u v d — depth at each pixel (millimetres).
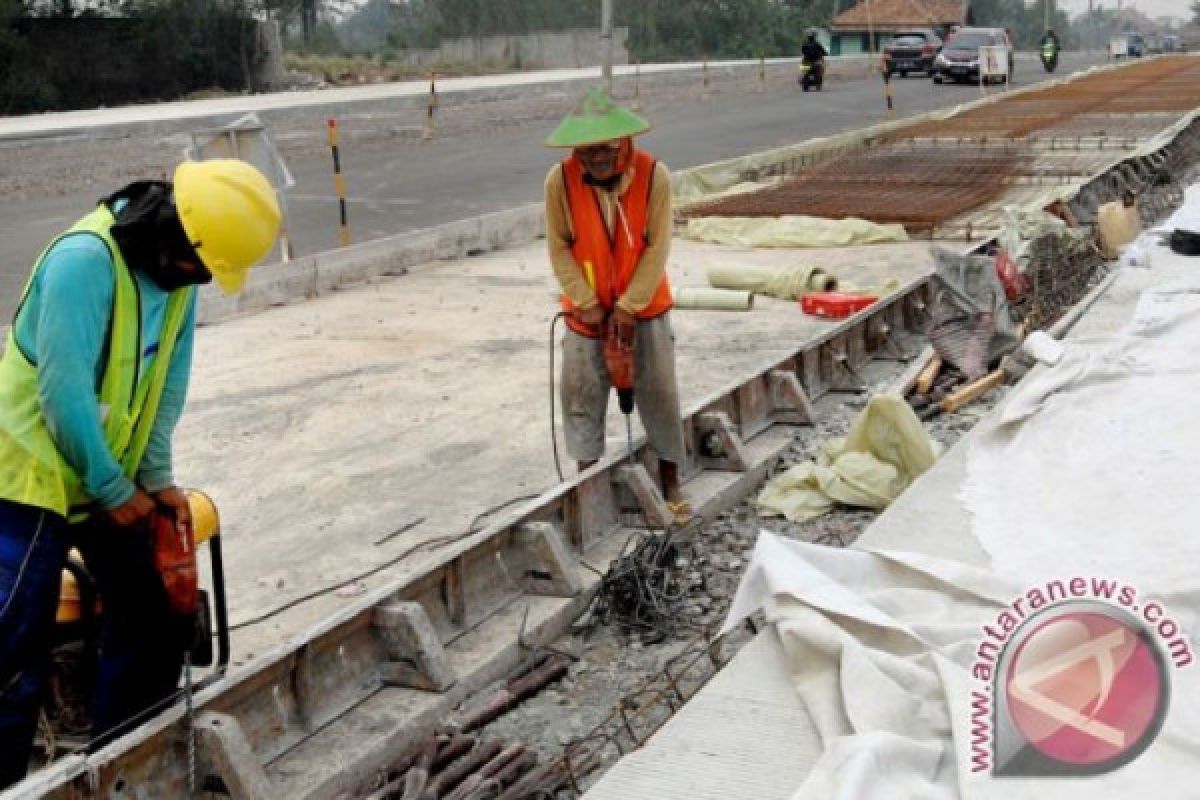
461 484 7309
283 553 6410
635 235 6039
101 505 3844
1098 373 6961
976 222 15211
